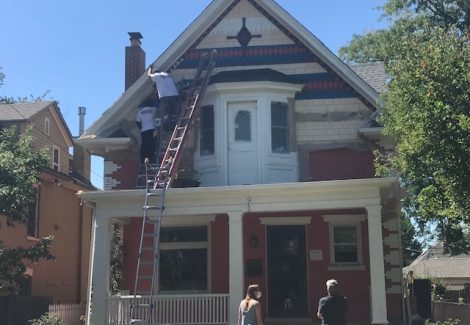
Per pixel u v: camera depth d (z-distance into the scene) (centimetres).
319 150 1641
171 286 1666
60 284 2503
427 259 5353
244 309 1083
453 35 1034
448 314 2130
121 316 1405
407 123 973
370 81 1839
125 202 1438
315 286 1612
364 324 1555
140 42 2028
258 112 1619
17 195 1481
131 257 1677
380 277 1291
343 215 1628
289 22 1680
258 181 1592
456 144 862
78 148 3066
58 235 2514
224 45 1717
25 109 2578
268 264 1648
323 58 1669
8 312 1589
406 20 2266
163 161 1421
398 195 1480
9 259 1531
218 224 1664
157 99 1702
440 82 902
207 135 1647
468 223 939
